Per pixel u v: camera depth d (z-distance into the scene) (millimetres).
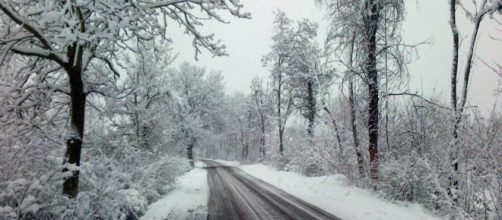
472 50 11453
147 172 12914
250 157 54719
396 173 12961
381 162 14336
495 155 9672
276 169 32844
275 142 42250
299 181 21047
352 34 15516
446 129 12711
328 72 20438
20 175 6449
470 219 9406
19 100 7273
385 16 14695
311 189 17219
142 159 15562
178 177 22547
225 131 53531
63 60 7195
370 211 11180
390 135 15102
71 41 5875
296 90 32375
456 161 10828
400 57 14125
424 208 11695
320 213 11141
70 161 7559
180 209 12008
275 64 35125
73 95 7715
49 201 6684
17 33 6289
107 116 12820
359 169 15883
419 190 12344
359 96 16250
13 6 5836
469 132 10688
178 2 7082
